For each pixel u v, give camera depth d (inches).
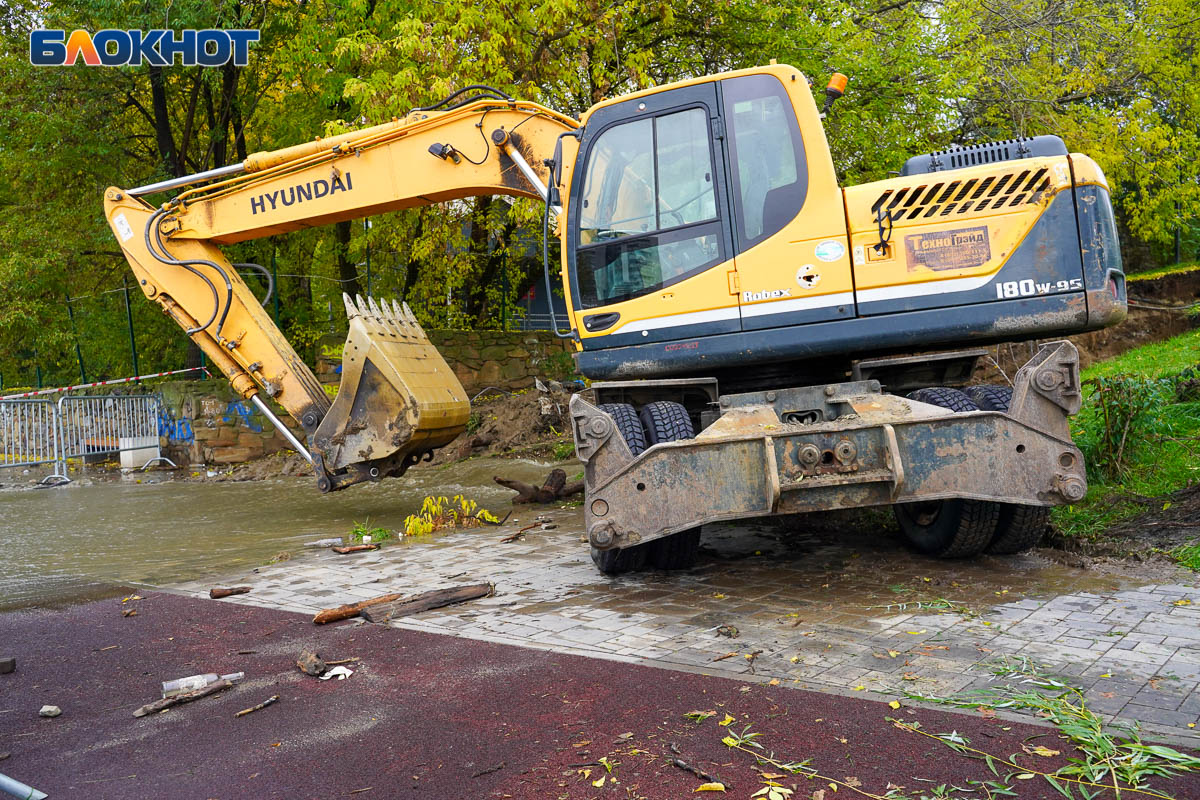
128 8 557.0
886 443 191.2
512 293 711.1
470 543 292.8
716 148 220.7
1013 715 126.7
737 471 193.8
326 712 141.7
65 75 587.8
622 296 227.3
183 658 176.1
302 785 115.9
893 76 483.5
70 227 637.9
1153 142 566.3
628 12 468.8
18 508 446.3
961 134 527.2
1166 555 212.4
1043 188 211.5
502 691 146.5
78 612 218.4
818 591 206.4
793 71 219.0
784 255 215.3
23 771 124.5
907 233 212.1
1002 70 513.7
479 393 633.0
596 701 139.3
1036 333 216.8
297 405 340.8
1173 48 598.9
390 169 315.9
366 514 380.2
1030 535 219.0
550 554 266.8
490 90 303.4
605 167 230.8
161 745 131.7
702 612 191.2
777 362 239.0
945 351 236.7
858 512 295.0
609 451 201.3
